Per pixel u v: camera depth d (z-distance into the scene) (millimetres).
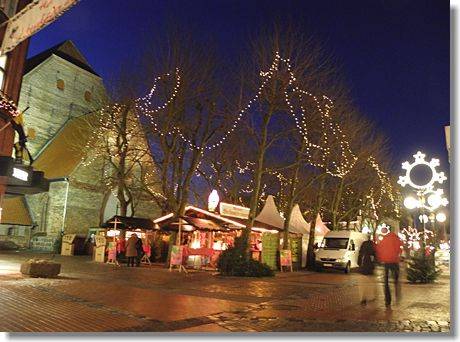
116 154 32312
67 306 9859
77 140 39906
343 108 27219
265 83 22109
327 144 26688
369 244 13078
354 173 32688
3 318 8219
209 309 10500
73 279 15477
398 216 44656
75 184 37438
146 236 27719
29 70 41875
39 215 37688
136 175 38500
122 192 29125
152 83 25953
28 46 18469
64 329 7676
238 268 20438
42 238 36812
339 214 40562
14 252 33219
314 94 24469
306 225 32500
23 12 8164
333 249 29500
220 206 25562
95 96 44469
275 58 21953
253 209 21891
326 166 27781
